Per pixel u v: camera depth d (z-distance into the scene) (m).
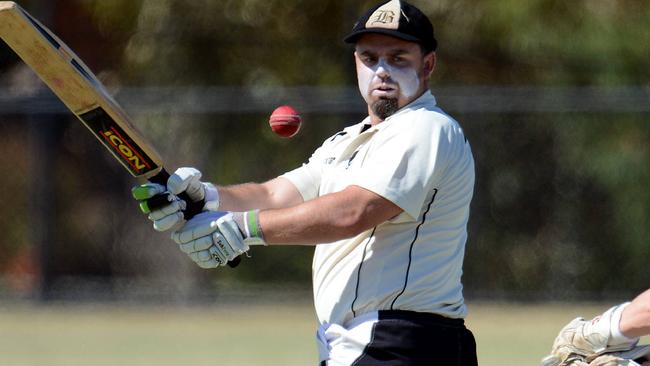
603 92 55.59
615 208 57.12
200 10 69.12
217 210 18.81
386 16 17.56
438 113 17.56
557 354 17.64
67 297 56.50
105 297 56.59
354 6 67.75
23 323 49.66
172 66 68.75
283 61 68.31
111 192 59.81
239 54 68.62
